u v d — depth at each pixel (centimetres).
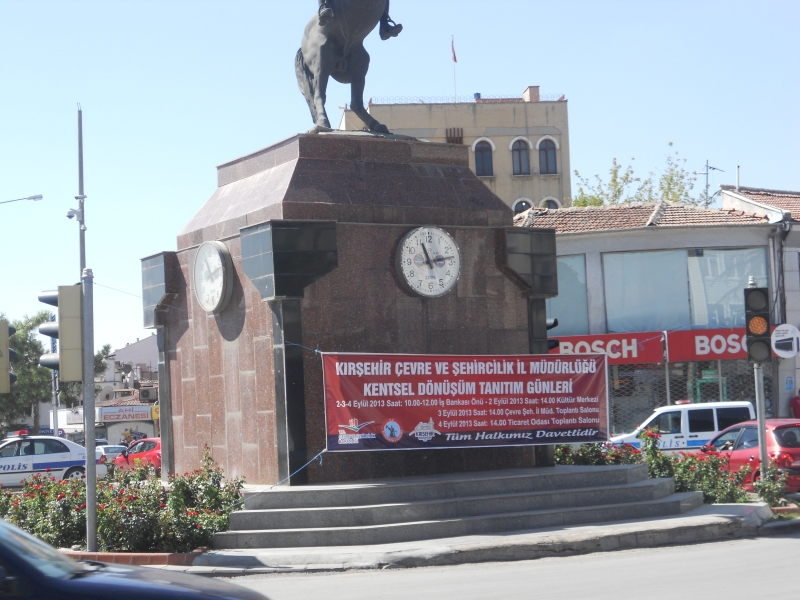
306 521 1199
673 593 855
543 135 5225
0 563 483
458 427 1367
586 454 1617
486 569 1053
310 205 1343
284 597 914
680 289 2694
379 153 1458
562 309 2752
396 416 1323
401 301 1404
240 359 1395
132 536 1165
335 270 1355
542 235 1520
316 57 1526
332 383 1280
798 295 2678
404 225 1415
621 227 2728
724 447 1752
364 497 1238
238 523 1210
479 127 5184
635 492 1365
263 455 1341
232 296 1417
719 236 2688
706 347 2647
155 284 1586
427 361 1351
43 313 4506
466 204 1483
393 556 1088
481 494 1309
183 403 1537
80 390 4797
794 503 1464
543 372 1435
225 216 1462
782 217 2645
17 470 2359
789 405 2686
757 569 975
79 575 509
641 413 2703
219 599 495
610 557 1113
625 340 2672
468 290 1459
